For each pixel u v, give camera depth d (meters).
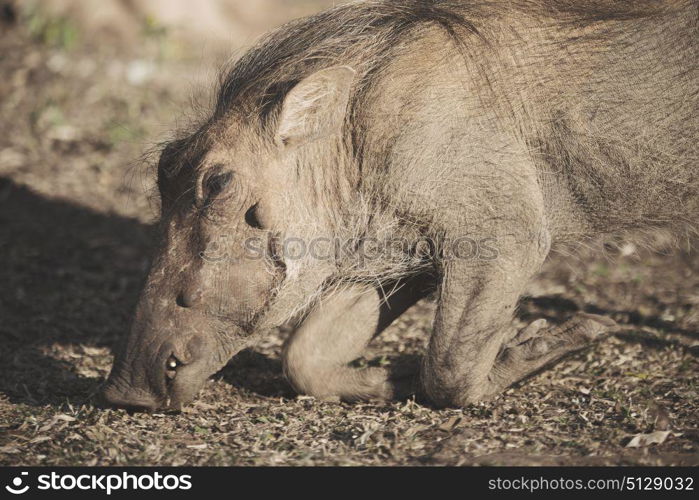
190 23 31.86
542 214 10.89
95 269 17.62
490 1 11.19
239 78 11.25
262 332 10.90
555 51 10.86
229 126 10.72
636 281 17.14
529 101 10.75
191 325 10.52
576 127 10.83
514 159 10.66
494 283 10.75
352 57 10.89
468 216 10.66
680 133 10.94
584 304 16.09
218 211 10.39
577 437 10.20
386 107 10.54
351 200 10.85
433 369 11.01
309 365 11.63
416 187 10.55
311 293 11.06
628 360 13.05
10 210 19.89
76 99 24.78
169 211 10.78
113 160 21.91
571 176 11.03
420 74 10.56
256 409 11.42
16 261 17.66
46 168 21.64
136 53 28.44
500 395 11.59
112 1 30.55
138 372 10.55
